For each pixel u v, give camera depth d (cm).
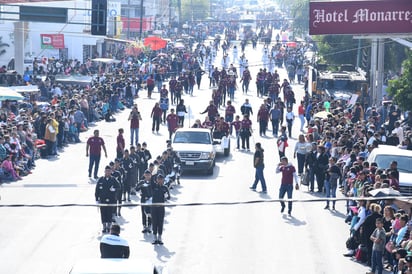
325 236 3988
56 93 8406
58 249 3662
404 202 3478
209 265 3450
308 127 6519
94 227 4075
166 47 13850
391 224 3366
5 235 3903
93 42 11606
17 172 5306
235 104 9256
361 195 3775
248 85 10594
